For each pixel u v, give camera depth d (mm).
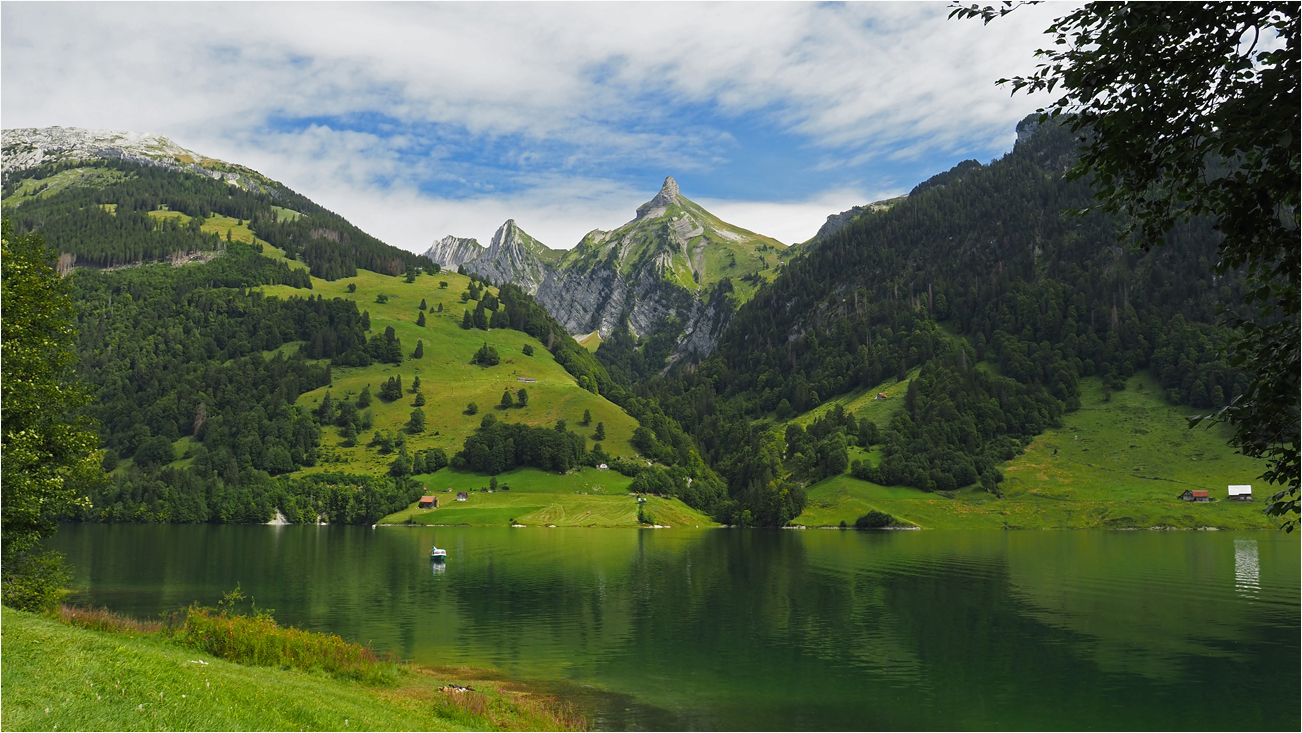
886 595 114750
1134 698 62875
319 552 171125
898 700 62344
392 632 84438
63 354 54281
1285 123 13602
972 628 90312
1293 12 14375
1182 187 15648
